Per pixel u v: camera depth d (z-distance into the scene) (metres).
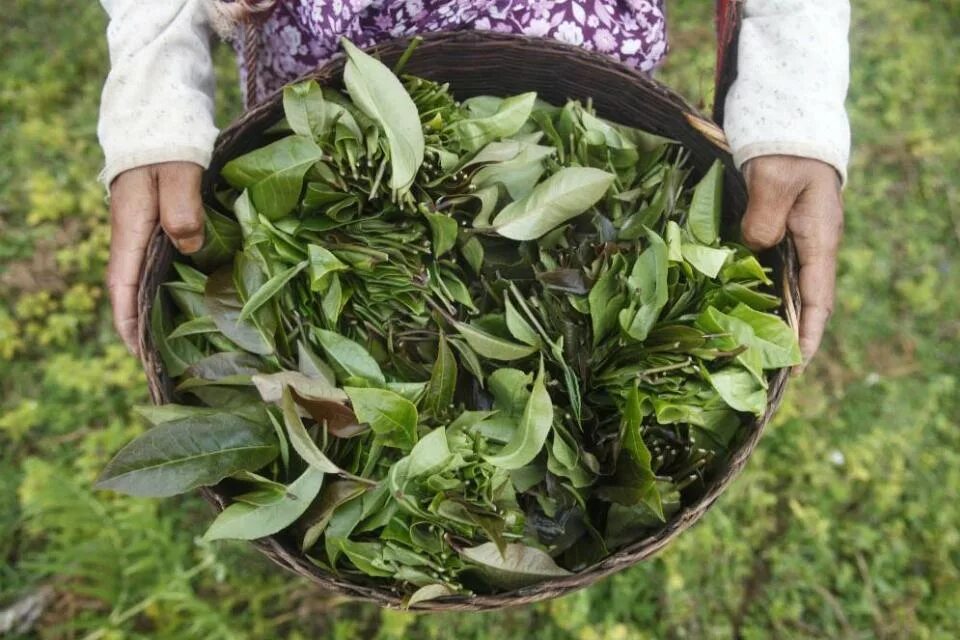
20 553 1.52
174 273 0.98
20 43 1.89
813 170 0.93
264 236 0.92
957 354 1.79
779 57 0.96
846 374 1.74
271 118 0.97
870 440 1.66
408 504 0.85
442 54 1.00
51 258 1.70
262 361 0.93
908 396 1.73
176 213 0.89
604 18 1.05
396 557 0.86
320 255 0.91
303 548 0.87
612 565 0.85
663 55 1.12
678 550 1.54
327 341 0.92
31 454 1.58
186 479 0.83
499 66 1.04
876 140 1.94
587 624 1.48
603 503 0.95
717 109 1.04
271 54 1.06
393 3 0.98
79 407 1.60
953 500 1.66
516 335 0.93
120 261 0.93
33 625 1.46
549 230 0.99
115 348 1.63
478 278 1.01
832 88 0.95
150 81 0.91
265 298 0.90
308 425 0.91
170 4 0.93
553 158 1.03
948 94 2.02
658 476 0.93
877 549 1.61
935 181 1.92
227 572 1.50
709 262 0.95
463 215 1.00
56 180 1.76
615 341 0.95
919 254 1.86
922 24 2.09
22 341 1.65
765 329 0.92
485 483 0.88
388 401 0.86
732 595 1.56
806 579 1.58
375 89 0.90
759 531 1.60
